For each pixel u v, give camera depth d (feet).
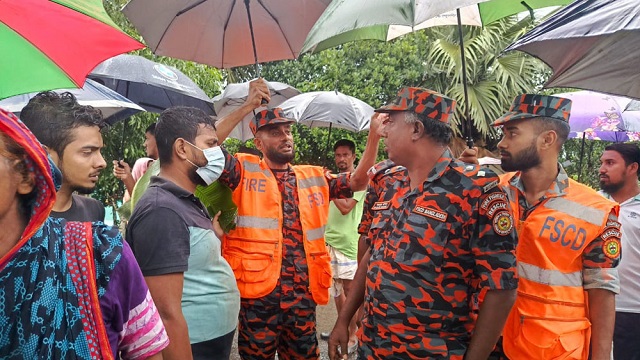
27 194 3.64
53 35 5.43
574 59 6.95
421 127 6.96
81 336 3.81
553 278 7.32
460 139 27.40
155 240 6.24
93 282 3.93
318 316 19.88
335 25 6.98
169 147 7.13
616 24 5.41
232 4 9.78
